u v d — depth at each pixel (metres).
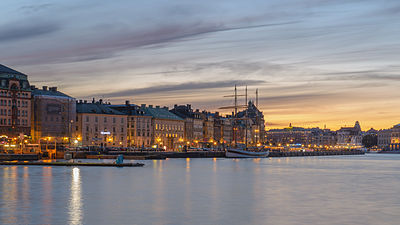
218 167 172.00
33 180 110.62
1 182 105.94
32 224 60.00
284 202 78.25
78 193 87.94
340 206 74.31
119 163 169.50
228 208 71.81
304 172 153.88
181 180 114.69
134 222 61.41
